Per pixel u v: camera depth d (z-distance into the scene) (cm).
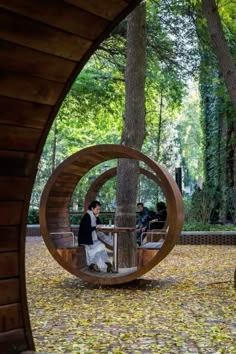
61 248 839
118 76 1509
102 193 2328
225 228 1762
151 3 1315
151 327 551
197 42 1352
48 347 469
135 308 655
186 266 1083
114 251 870
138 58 979
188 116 3678
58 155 2530
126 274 799
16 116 264
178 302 693
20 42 236
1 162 270
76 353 448
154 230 1234
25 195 286
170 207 760
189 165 3684
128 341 493
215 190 1969
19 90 255
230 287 809
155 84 1530
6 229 282
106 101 1554
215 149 2034
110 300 713
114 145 784
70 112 1602
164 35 1348
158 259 774
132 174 962
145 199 2594
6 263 283
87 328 549
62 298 727
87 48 255
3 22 224
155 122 2338
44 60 250
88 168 879
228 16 1236
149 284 848
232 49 1305
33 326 557
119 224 959
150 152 2714
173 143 2986
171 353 450
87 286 834
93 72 1521
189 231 1688
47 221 872
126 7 238
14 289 288
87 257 851
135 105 978
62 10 227
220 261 1168
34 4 219
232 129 2000
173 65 1404
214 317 596
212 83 1568
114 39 1309
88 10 231
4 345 278
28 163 283
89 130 2191
